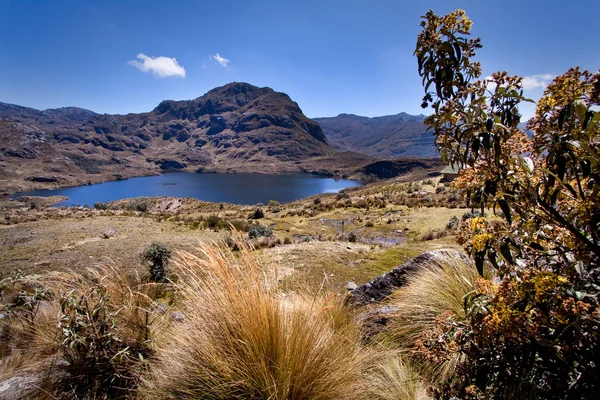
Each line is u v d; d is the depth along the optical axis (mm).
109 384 2119
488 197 1184
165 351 2094
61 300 2279
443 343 1695
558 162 1016
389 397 1912
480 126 1147
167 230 19203
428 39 1372
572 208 1185
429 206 25016
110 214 30047
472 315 1342
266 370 1703
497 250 1119
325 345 1972
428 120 1364
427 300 2807
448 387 1638
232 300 1948
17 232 17500
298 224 21250
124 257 10570
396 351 2346
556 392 1257
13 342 2803
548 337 1146
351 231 17094
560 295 1067
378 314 2938
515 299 1164
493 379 1455
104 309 2268
